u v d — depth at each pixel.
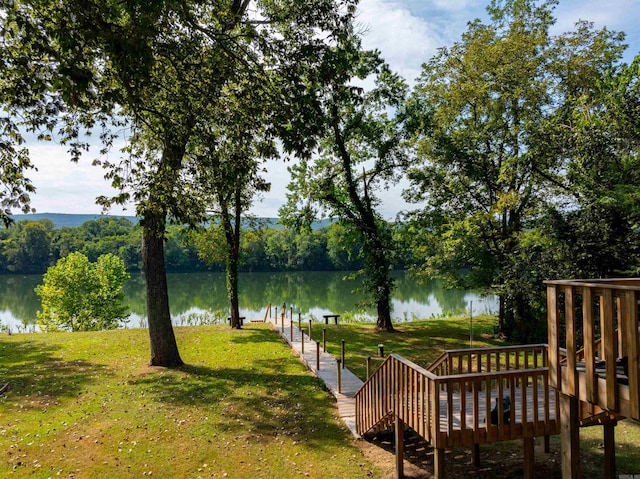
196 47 9.12
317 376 14.08
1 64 7.84
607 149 13.68
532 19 20.16
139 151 11.71
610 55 18.27
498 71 18.66
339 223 23.48
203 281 63.12
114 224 84.88
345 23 9.75
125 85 8.16
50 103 9.43
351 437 9.66
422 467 8.16
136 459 8.54
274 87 9.80
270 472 8.09
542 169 17.12
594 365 4.93
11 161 9.41
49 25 7.16
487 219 19.52
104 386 12.84
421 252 22.70
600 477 7.34
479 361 9.09
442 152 20.17
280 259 79.81
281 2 10.20
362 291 24.11
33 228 70.00
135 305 41.03
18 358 16.14
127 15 8.84
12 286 56.00
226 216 22.72
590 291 4.99
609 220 13.90
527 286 16.20
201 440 9.41
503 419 6.79
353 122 21.22
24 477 7.79
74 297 29.41
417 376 7.19
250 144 10.72
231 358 16.62
